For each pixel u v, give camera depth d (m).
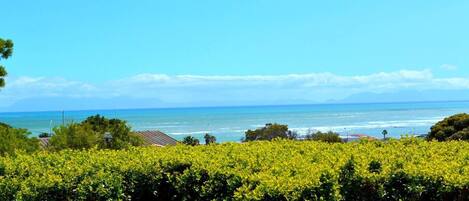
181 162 9.85
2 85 25.34
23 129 16.89
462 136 26.88
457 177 8.29
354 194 8.39
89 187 9.23
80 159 10.53
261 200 7.98
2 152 15.16
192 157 10.05
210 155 10.50
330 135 48.31
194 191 9.45
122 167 9.77
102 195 9.29
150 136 41.22
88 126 23.81
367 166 8.73
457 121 27.95
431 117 194.00
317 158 10.12
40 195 9.09
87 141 21.72
